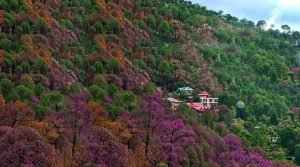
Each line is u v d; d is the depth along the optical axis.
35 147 178.00
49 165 178.88
